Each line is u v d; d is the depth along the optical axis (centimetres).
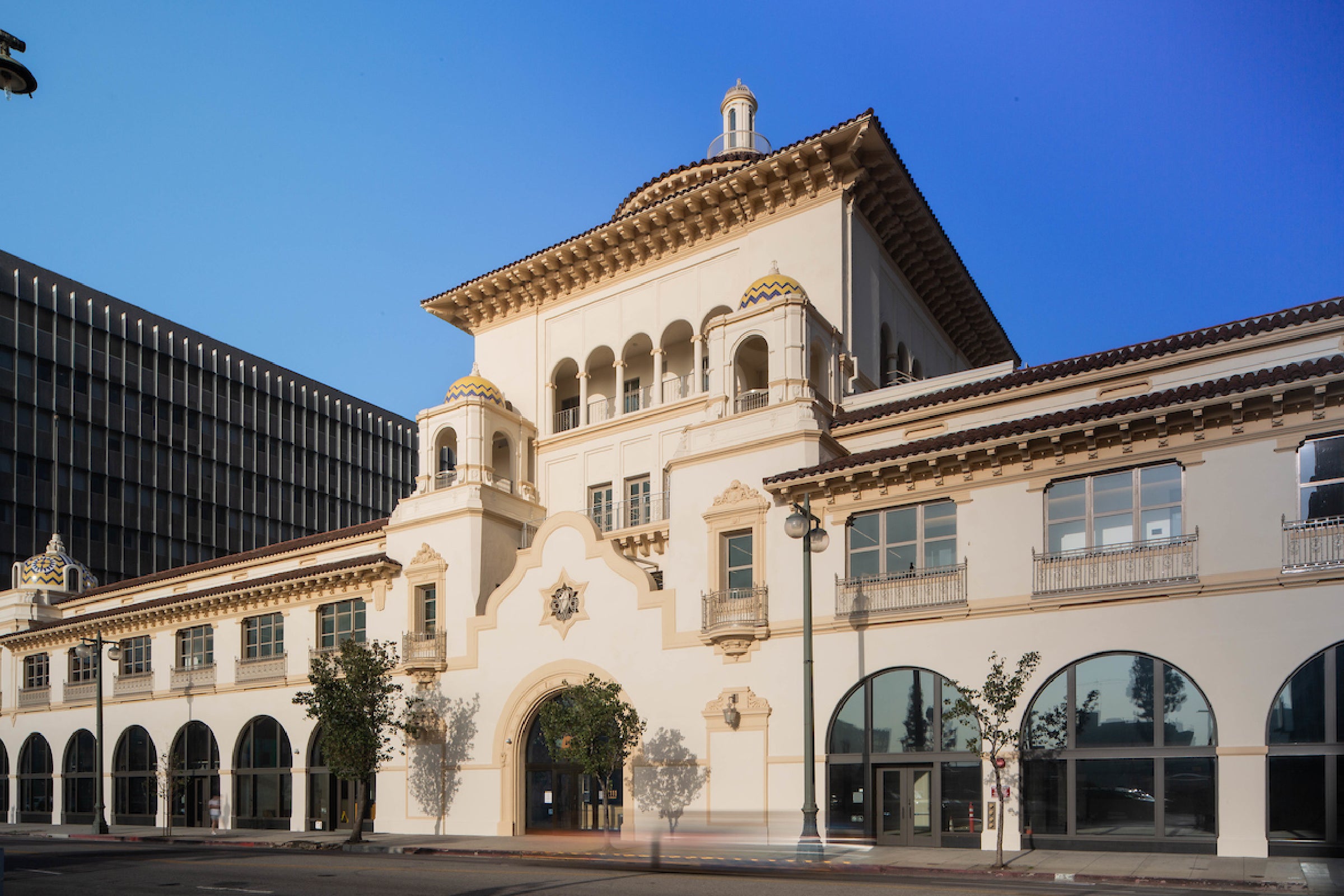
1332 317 2298
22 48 1012
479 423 3559
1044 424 2303
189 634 4203
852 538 2595
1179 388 2269
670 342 3722
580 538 3062
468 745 3206
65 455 7162
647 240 3666
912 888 1541
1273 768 1977
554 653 3048
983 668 2328
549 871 1923
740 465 2805
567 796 3048
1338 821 1902
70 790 4562
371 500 9556
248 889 1681
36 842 3325
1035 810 2220
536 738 3133
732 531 2777
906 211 3625
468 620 3281
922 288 4103
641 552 3272
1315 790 1931
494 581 3397
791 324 2862
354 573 3566
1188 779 2064
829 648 2545
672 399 3641
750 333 2941
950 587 2391
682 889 1557
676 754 2738
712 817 2011
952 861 2044
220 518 8131
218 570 4341
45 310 7175
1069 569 2255
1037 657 2184
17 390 6931
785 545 2675
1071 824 2173
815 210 3366
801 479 2605
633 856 2092
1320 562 1983
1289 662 1991
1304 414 2053
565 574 3077
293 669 3747
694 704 2736
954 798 2319
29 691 4831
